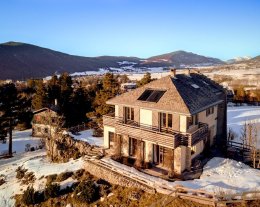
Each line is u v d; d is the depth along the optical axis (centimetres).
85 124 4619
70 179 3020
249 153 3262
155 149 3017
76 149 3722
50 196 2750
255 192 2130
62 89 6512
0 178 3581
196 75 4125
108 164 2956
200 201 2175
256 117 5597
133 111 3262
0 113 5266
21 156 4591
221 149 3534
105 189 2684
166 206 2214
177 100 2884
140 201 2391
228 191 2252
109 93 4484
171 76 3388
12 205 2861
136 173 2717
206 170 2791
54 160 3759
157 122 2991
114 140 3362
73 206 2578
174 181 2559
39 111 5791
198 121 3120
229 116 5853
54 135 4075
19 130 6719
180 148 2730
